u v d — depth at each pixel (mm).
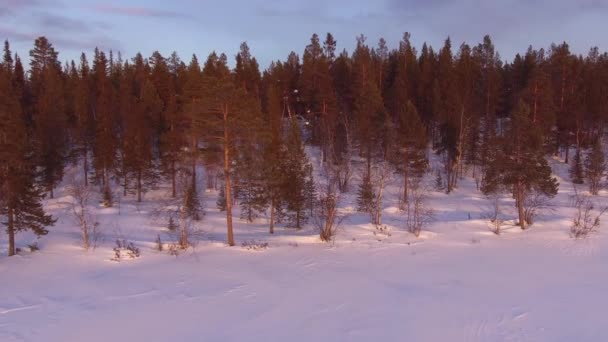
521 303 16656
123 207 39531
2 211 24016
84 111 48969
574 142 54000
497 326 14633
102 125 44438
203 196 42312
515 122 30172
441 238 28000
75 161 49500
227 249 25672
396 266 22094
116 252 24156
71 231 30969
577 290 18031
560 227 29250
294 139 38500
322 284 19266
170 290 18531
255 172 28469
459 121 49562
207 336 14086
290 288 18750
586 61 71125
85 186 44969
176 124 41625
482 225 30797
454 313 15773
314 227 31906
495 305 16500
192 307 16594
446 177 48719
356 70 56594
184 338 13953
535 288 18391
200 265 22406
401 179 46531
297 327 14727
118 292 18312
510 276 20156
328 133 46969
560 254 23844
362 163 48594
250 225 33594
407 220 32594
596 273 20391
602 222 30141
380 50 79875
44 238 28266
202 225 32938
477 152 49469
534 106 47875
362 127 44156
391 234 29188
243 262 22953
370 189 34938
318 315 15758
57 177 44188
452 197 43000
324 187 40062
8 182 23719
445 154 53938
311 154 53000
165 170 42562
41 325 14977
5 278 20375
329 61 68375
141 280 19922
